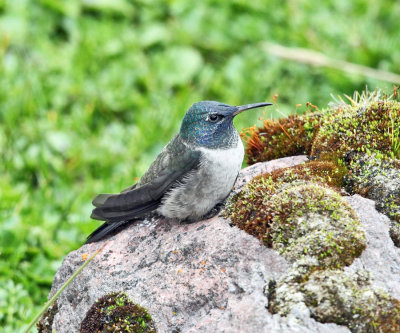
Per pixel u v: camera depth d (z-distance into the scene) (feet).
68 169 44.86
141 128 47.26
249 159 31.63
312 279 21.63
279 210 23.48
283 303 21.26
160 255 25.71
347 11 57.47
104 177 44.75
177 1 57.52
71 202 39.70
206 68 53.31
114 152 46.26
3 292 33.58
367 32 55.47
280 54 52.75
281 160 28.89
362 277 21.65
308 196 23.56
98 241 28.19
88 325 24.84
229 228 24.73
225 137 27.07
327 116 29.58
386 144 26.43
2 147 45.75
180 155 26.94
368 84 47.93
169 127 47.85
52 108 49.34
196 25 56.18
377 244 22.66
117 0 57.21
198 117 26.78
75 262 27.22
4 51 53.01
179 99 49.80
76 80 50.98
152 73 52.80
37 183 44.24
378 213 23.97
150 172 28.19
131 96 50.19
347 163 26.53
